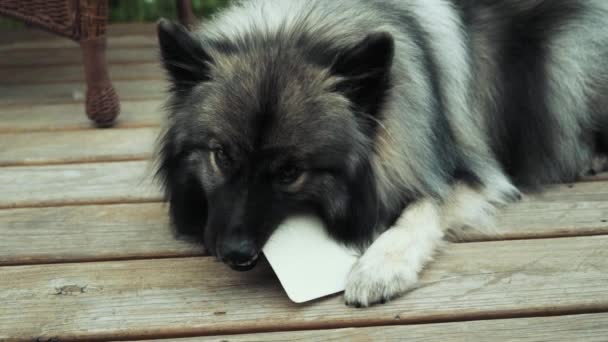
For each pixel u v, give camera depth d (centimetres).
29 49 183
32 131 132
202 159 96
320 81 93
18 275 96
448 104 108
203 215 101
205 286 95
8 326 90
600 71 117
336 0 102
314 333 88
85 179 117
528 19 116
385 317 90
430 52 106
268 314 90
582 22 116
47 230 105
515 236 102
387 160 98
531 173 117
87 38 127
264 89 92
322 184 95
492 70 115
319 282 92
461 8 115
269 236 94
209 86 95
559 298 91
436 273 95
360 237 97
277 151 92
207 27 104
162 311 91
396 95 97
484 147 113
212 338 88
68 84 155
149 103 143
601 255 98
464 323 89
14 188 114
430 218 100
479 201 106
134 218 107
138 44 187
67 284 95
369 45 91
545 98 116
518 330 88
